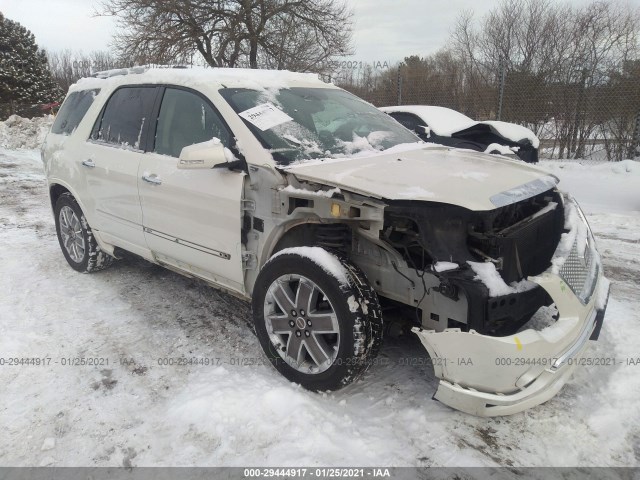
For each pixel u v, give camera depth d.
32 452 2.60
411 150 3.64
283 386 3.04
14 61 31.84
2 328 3.89
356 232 2.93
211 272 3.65
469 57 14.76
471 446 2.61
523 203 2.95
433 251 2.58
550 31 13.78
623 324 3.75
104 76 5.05
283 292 3.04
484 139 6.89
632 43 12.80
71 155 4.84
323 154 3.40
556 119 11.46
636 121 10.43
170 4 15.36
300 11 16.16
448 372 2.58
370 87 13.84
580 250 2.93
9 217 7.32
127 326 3.96
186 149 3.20
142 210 4.02
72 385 3.16
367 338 2.74
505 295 2.52
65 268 5.23
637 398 2.92
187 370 3.33
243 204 3.25
